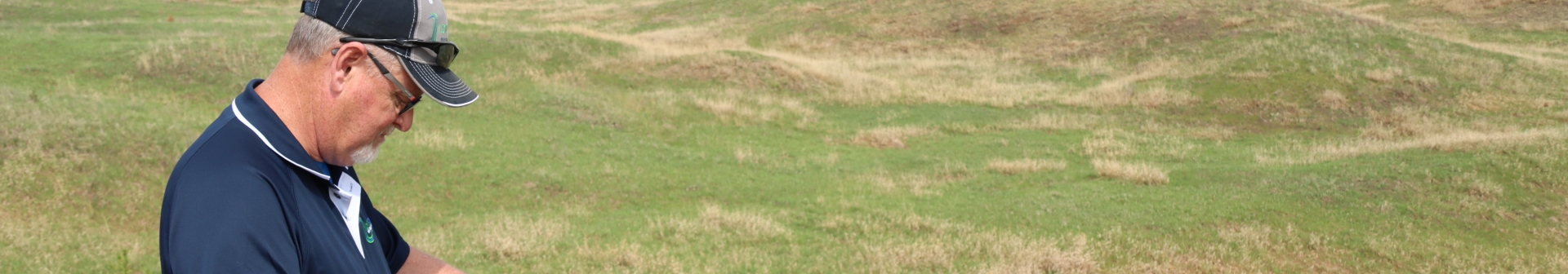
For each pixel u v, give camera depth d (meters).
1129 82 22.12
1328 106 19.66
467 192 11.31
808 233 10.32
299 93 1.34
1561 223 10.92
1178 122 18.94
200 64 16.78
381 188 11.11
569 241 9.34
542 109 16.22
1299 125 18.73
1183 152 15.84
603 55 21.77
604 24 36.12
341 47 1.31
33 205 8.98
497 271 8.29
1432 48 22.97
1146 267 9.38
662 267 8.66
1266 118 19.17
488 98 16.59
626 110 17.00
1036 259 9.30
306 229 1.29
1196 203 11.73
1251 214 11.23
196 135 11.97
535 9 41.09
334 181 1.49
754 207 11.62
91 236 8.23
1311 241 10.33
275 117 1.29
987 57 27.00
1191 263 9.63
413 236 9.33
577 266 8.52
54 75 15.62
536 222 10.16
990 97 20.89
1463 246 10.31
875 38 30.05
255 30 21.53
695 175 13.13
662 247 9.38
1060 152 15.95
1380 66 21.50
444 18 1.42
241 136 1.24
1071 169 14.34
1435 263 9.82
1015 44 28.14
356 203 1.54
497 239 9.02
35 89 14.30
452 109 15.47
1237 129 18.52
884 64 25.72
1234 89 20.77
